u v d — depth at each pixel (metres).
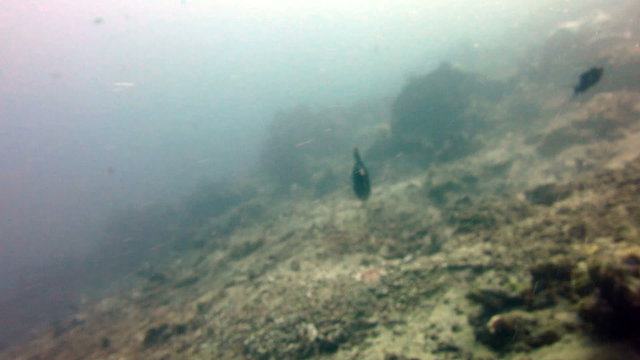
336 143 23.11
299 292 6.92
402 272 6.48
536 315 4.00
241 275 9.54
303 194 18.39
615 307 3.00
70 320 13.51
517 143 12.89
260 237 12.53
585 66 14.93
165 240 21.05
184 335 7.27
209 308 8.08
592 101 11.97
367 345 4.95
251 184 23.98
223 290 8.90
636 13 18.00
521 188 9.55
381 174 15.74
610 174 6.92
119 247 22.62
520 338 3.80
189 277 11.88
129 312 11.32
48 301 19.73
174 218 23.78
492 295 4.62
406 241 8.03
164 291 11.89
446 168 12.96
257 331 6.09
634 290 2.87
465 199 9.80
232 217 17.94
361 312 5.67
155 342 7.54
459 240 6.99
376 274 6.72
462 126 15.65
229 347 6.01
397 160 16.25
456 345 4.29
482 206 8.16
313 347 5.24
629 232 4.73
